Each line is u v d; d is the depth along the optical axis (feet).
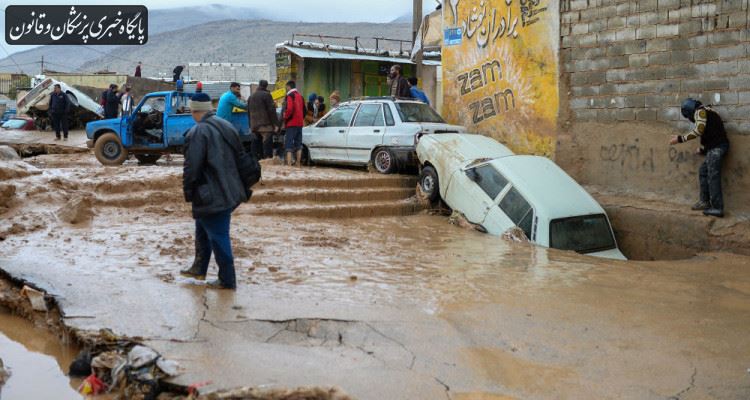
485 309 19.35
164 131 52.34
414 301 19.86
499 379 14.52
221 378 13.58
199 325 16.80
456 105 49.57
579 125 40.65
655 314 19.58
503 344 16.65
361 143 44.29
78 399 14.34
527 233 31.35
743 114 31.94
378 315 18.17
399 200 39.22
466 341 16.70
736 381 14.70
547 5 41.93
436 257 26.71
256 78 144.66
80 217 29.81
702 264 27.71
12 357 16.48
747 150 31.68
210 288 20.03
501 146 38.83
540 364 15.46
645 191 36.88
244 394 12.50
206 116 19.49
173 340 15.69
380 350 15.90
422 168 40.34
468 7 47.96
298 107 45.70
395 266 24.64
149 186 35.06
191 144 18.92
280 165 45.96
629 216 34.71
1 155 39.99
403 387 13.75
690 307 20.49
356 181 39.45
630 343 16.98
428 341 16.56
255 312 17.89
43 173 35.68
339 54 82.58
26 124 84.17
